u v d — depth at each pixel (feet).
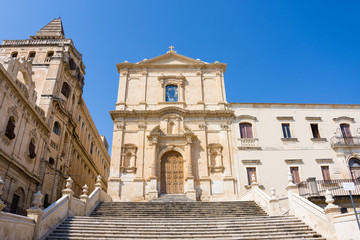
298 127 93.91
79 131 123.34
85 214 54.44
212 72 103.40
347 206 69.87
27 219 36.29
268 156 88.79
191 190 81.41
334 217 40.50
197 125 92.58
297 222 47.11
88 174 138.72
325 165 88.02
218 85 100.07
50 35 128.88
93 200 59.88
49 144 91.50
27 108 76.59
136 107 96.02
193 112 93.04
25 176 75.66
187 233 41.73
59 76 99.76
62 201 45.85
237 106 96.73
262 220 48.19
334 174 86.89
